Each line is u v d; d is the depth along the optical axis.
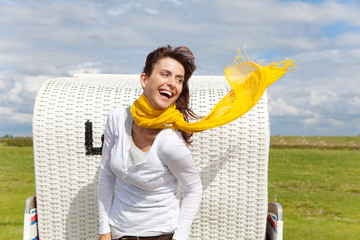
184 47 1.72
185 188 1.76
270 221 2.50
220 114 1.96
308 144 19.27
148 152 1.65
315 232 4.69
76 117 2.41
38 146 2.43
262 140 2.32
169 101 1.68
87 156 2.42
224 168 2.36
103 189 1.88
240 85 2.06
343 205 6.39
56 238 2.49
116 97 2.47
